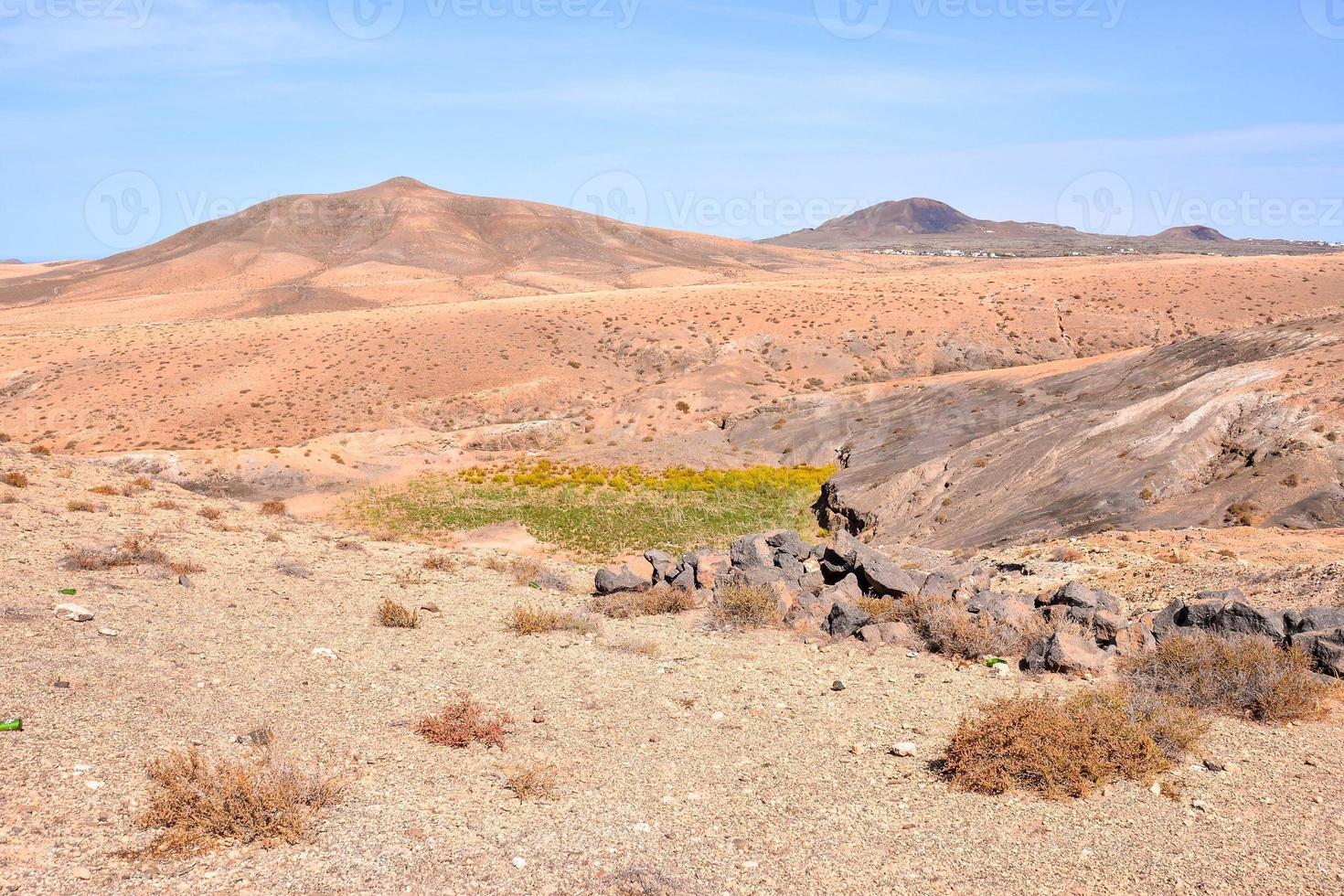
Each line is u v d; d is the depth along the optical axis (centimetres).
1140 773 796
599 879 595
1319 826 702
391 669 1080
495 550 3183
